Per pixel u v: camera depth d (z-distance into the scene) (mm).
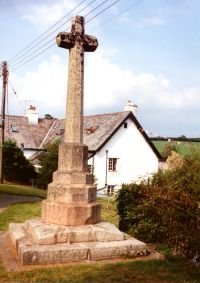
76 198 8969
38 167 37594
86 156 9477
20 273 7215
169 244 9367
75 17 9594
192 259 8336
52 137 42531
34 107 45250
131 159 35750
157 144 44344
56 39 9594
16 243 8555
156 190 9617
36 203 19312
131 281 6973
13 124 43406
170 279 7133
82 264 7906
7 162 35562
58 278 7012
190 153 9594
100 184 33906
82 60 9547
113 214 15375
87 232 8602
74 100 9414
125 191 11305
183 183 8695
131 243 8648
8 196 22781
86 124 39719
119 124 34875
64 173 9141
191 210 8164
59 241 8367
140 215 10438
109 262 8125
